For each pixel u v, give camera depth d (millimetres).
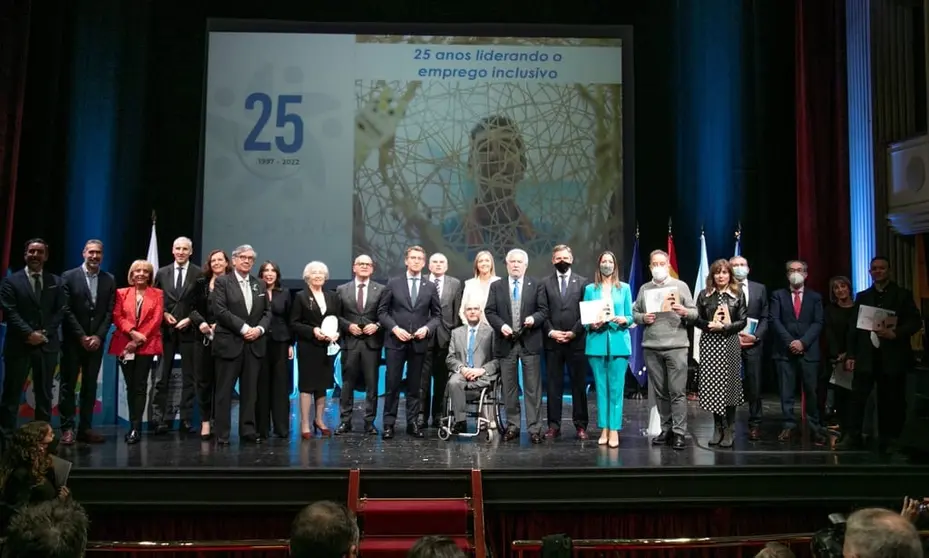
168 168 9742
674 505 4910
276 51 9602
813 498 4957
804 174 8844
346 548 2184
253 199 9484
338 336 6156
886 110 7871
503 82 9641
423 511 4598
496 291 6031
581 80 9672
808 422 6074
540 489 4875
